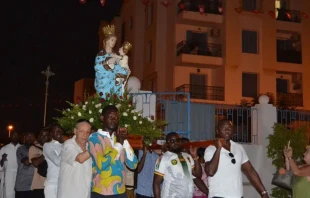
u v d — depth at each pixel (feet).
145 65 94.99
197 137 41.52
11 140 36.06
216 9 87.30
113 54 31.04
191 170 21.62
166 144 22.35
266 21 88.99
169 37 88.69
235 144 20.35
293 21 91.61
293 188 22.47
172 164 21.12
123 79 31.27
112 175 18.49
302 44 91.56
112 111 18.80
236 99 85.30
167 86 88.28
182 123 40.81
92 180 19.13
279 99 88.02
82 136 19.51
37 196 28.71
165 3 83.41
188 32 87.97
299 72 90.53
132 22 99.19
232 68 85.51
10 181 35.19
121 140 19.66
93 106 26.27
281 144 37.50
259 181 20.76
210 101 84.28
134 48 96.22
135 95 37.35
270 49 88.74
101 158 18.12
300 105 89.25
